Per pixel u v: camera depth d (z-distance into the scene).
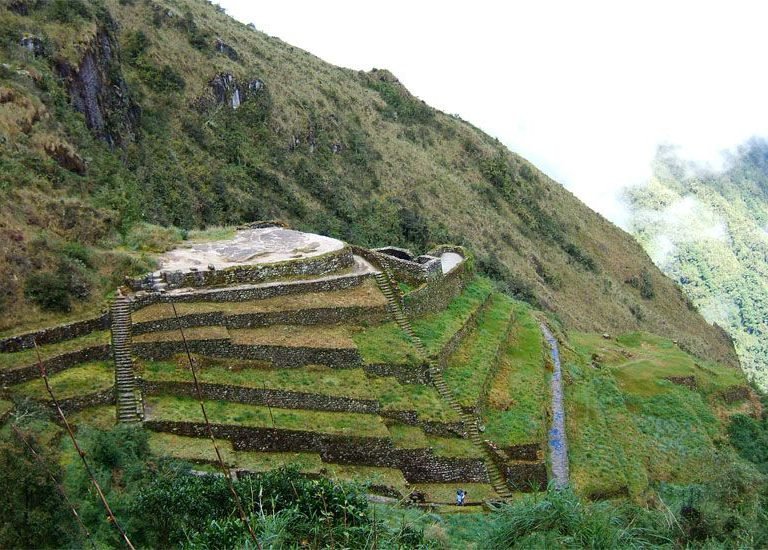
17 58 57.12
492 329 52.06
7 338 32.62
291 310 41.03
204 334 36.72
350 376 38.38
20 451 21.22
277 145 100.00
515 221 126.69
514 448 39.16
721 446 52.53
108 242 43.00
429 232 103.06
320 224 89.75
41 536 19.75
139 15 96.56
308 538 17.80
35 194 41.97
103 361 34.44
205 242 48.50
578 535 17.33
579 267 126.62
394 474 34.22
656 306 136.62
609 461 42.53
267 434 32.84
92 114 66.31
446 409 39.00
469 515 31.47
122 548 21.83
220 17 130.00
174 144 83.56
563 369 54.09
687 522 20.58
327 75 132.38
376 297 45.47
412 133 132.38
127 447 27.89
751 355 184.38
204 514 22.53
